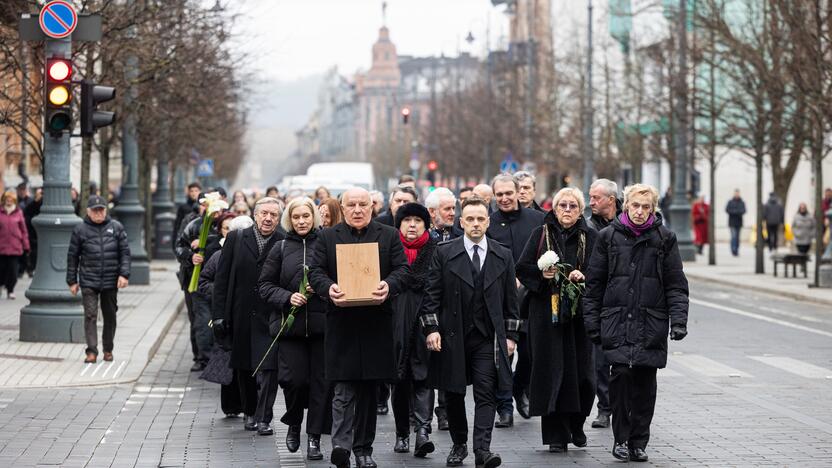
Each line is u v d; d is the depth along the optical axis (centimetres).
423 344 2098
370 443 1984
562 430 2123
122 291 5569
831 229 5853
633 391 2031
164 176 8294
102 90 3344
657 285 2002
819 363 3325
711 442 2198
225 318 2320
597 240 2039
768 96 6431
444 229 2577
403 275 1950
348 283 1895
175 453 2108
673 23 7769
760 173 6819
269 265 2105
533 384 2084
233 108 7988
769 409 2572
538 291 2105
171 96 5450
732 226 9106
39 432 2288
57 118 3338
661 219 2023
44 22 3294
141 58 4725
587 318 2031
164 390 2866
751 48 6438
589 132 9425
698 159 8012
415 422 2209
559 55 12494
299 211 2098
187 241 3222
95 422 2414
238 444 2202
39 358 3228
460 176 15312
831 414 2511
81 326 3550
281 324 2086
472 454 2125
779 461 2022
